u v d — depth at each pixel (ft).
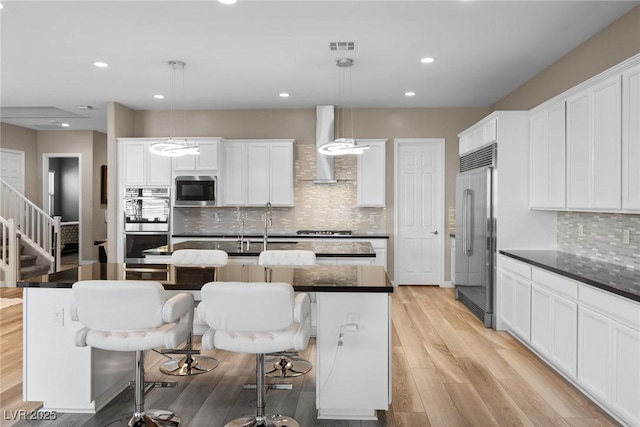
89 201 31.12
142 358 8.71
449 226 23.38
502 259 15.14
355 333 8.97
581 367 9.94
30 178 30.32
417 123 23.39
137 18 12.25
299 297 8.07
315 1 11.25
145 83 18.75
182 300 8.18
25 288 9.30
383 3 11.35
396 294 21.53
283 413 9.34
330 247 15.90
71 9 11.69
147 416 8.78
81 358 9.25
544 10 11.70
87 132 30.99
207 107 23.39
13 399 9.92
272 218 23.91
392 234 23.58
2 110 25.54
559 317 11.02
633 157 9.41
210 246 16.20
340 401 9.00
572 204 12.10
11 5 11.44
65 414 9.28
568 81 14.92
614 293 8.60
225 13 11.94
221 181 22.49
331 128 22.71
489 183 15.61
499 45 14.23
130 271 10.39
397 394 10.31
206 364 11.88
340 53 14.98
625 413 8.30
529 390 10.52
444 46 14.32
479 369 11.87
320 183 23.71
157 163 22.36
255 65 16.28
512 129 15.25
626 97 9.62
